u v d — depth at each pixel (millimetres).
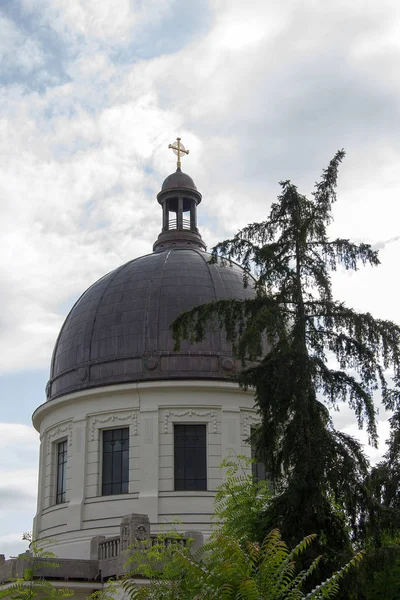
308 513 22422
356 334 23688
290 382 23531
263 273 25281
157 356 43219
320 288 24938
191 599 14656
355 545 23156
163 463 41781
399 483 28016
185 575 16000
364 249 25062
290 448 23312
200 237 53188
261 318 23891
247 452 42281
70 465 43531
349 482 23031
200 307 25578
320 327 24438
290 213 25609
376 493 27375
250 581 13211
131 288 46219
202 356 43188
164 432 42250
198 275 46406
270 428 24234
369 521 22875
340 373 24062
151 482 41375
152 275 46688
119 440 43188
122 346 44094
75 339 45750
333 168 25969
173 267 47062
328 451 22969
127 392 43062
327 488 22969
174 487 41500
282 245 25375
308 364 23594
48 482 44938
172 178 53969
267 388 24219
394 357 23641
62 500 44250
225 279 46656
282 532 22359
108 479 42719
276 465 24203
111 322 44938
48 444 45781
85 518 41938
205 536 40031
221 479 41469
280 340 24422
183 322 25734
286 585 14438
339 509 23641
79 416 43938
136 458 42031
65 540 41938
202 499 41000
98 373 44094
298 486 22562
